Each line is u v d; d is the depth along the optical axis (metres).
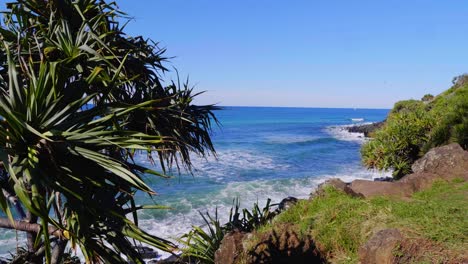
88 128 3.22
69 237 3.05
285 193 18.77
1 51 4.12
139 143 3.18
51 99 3.21
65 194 3.00
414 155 11.39
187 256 6.61
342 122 105.62
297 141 46.28
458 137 10.33
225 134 57.56
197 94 5.07
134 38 4.93
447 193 6.31
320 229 5.38
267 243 5.43
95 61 4.17
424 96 30.19
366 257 4.45
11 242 11.72
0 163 3.02
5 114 2.77
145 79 4.79
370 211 5.36
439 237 4.13
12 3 4.42
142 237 3.30
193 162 27.81
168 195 17.80
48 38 4.12
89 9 4.68
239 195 18.22
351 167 26.86
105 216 3.22
